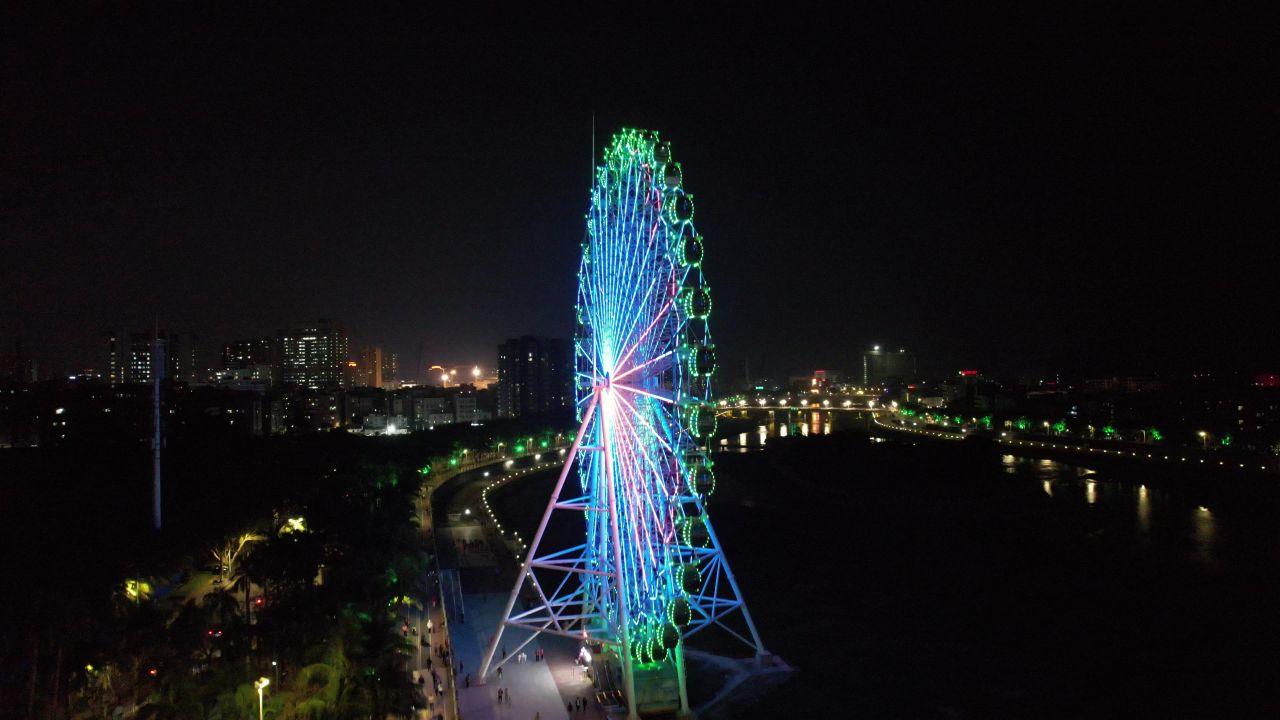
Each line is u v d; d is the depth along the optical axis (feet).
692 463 286.25
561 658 338.75
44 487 446.60
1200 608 440.45
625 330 282.15
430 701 288.71
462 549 556.92
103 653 223.51
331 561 334.44
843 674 348.79
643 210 278.87
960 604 449.89
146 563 287.07
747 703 319.68
